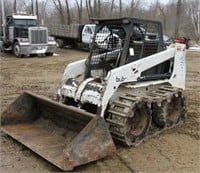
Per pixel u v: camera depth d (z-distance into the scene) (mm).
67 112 5902
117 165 5332
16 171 5148
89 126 5023
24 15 22203
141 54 6504
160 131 6652
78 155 4926
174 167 5320
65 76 6727
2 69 15641
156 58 6562
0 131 6660
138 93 6477
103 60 6684
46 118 6613
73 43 27234
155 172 5148
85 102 6055
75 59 19938
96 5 38531
